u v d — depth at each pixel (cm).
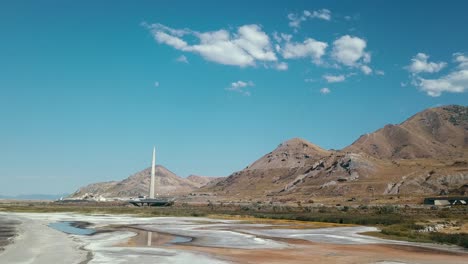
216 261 3625
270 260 3753
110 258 3684
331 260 3809
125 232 6525
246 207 18025
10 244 4759
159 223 8638
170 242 5131
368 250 4516
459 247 4875
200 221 9344
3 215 11625
